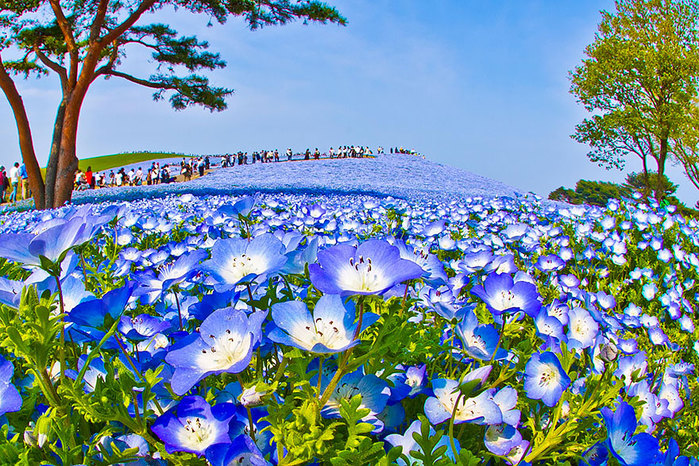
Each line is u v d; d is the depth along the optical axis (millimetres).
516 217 7523
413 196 15719
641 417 1520
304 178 31672
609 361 1296
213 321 1097
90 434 1193
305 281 1442
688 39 23625
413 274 1113
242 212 2156
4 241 1090
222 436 1040
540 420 1492
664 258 4988
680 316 3410
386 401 1278
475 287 1492
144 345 1547
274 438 1064
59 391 1133
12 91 16062
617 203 7852
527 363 1427
